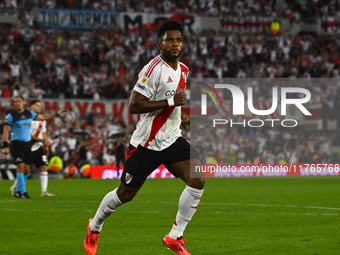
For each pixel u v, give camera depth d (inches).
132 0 1074.1
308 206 325.1
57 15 996.6
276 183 533.6
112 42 997.8
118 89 898.1
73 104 778.8
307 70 1099.9
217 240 204.2
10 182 557.9
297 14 1178.6
